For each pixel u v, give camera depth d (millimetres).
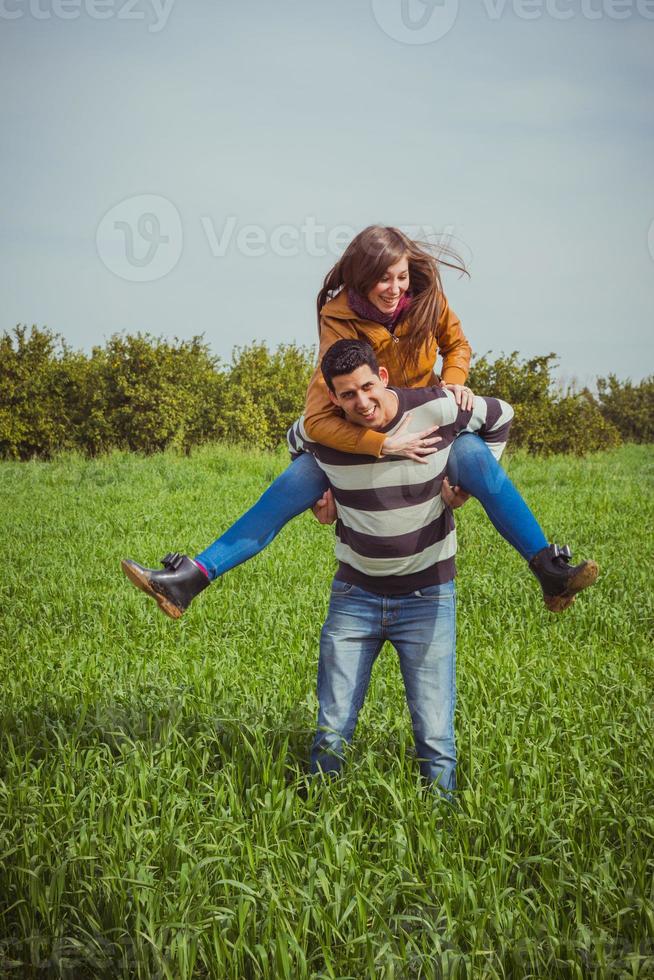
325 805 3641
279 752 4238
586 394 23672
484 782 3814
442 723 3789
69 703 4871
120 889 3152
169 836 3385
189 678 5176
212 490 16062
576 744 4180
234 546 3783
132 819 3516
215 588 7980
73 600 7738
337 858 3229
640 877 3150
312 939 3061
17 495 15180
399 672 5398
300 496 3793
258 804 3668
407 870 3174
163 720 4430
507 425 3787
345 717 3852
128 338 23500
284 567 8922
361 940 2865
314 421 3615
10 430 22406
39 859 3301
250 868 3213
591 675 5215
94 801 3592
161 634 6594
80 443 23328
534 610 7090
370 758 3826
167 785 3812
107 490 15938
